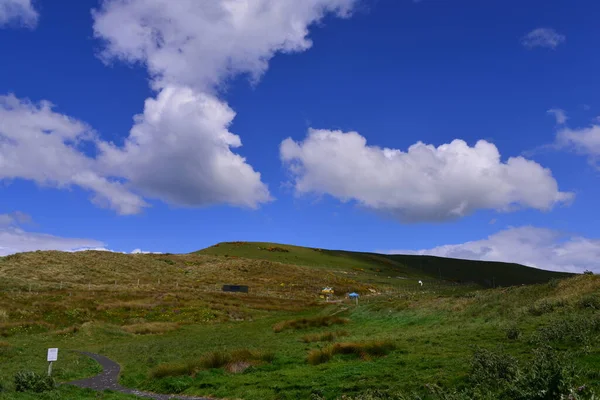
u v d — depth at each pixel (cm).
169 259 12800
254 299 7850
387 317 4328
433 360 1880
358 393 1525
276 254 16650
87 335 4884
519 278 18362
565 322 2064
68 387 2134
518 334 2212
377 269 16600
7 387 1942
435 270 18638
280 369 2206
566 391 934
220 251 16500
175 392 2025
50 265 9319
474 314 3478
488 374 1377
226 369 2317
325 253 18575
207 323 5781
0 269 8350
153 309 6262
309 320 4634
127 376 2548
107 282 8612
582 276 3544
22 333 4766
